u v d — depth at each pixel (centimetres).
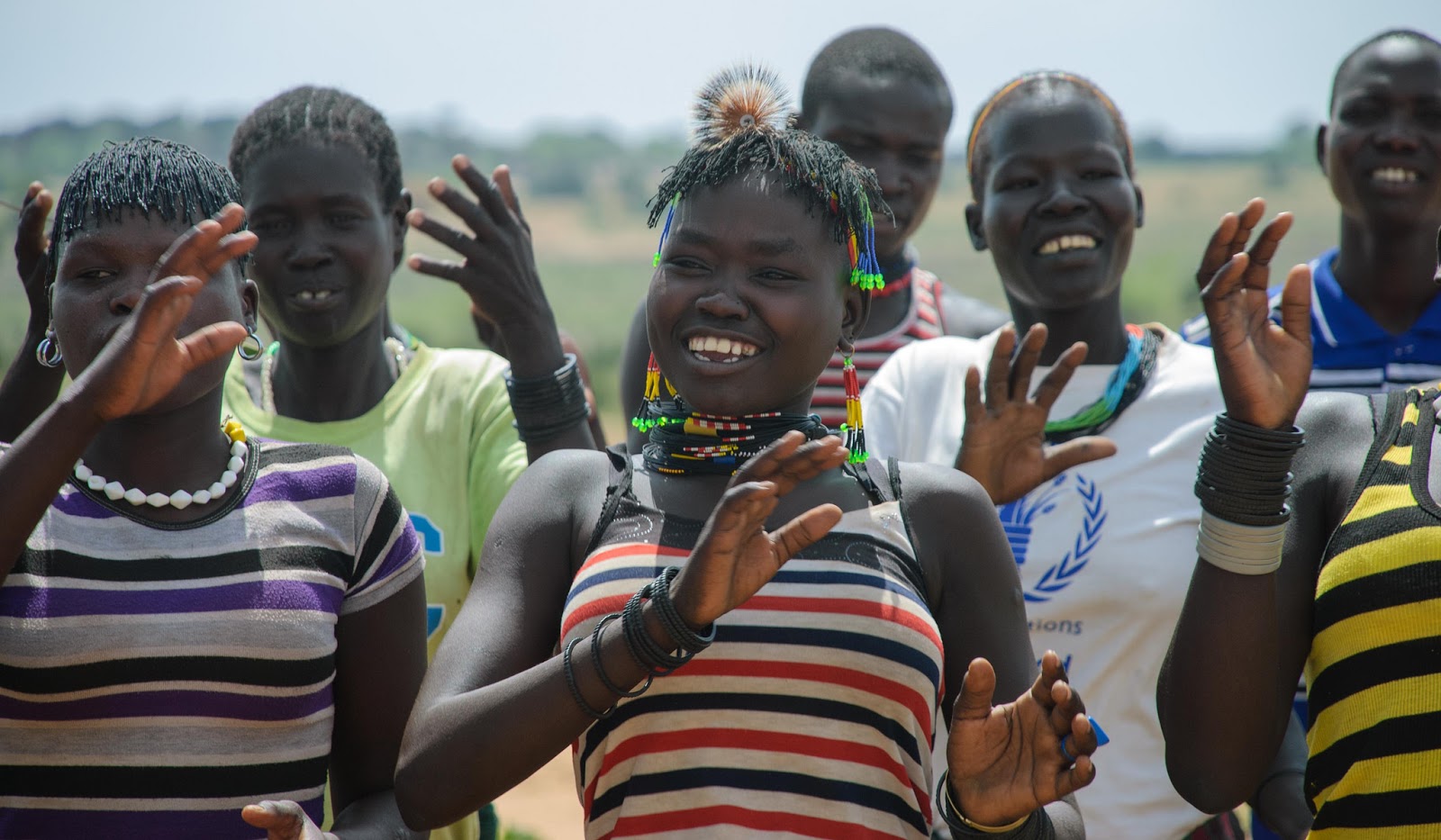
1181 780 556
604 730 503
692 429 529
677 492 526
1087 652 721
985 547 529
